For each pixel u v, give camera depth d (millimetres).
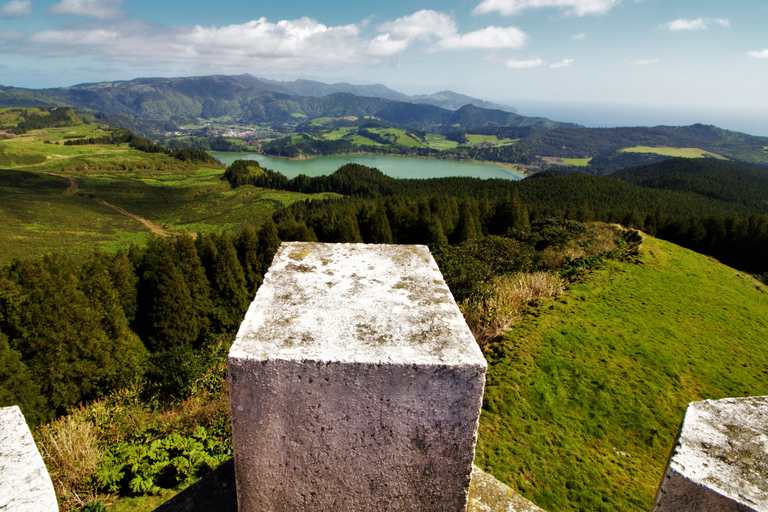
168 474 3793
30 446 1323
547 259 10195
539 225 13945
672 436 4082
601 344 5680
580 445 3814
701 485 999
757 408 1233
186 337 18625
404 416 1272
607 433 4020
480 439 3770
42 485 1210
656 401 4582
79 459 3742
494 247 10000
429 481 1379
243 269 23312
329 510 1433
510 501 1764
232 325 20562
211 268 21125
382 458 1339
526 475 3418
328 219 29781
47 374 12406
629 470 3602
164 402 7566
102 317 14469
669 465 1066
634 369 5191
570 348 5410
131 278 18594
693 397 4891
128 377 10250
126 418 5188
